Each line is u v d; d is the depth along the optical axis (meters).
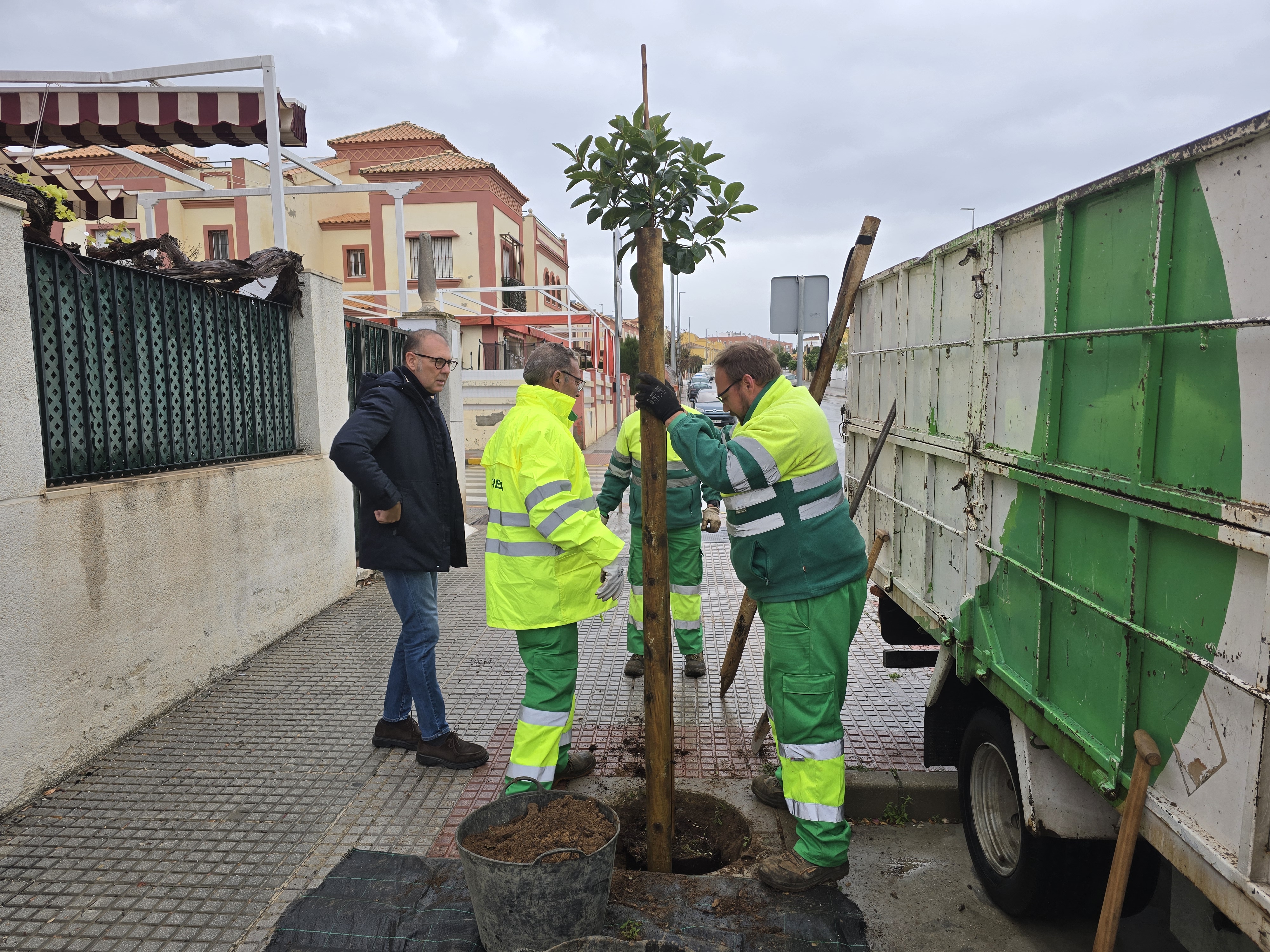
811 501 2.84
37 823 3.33
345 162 27.95
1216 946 2.04
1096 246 2.19
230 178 22.17
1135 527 1.96
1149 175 1.92
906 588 3.73
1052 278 2.39
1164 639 1.85
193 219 25.02
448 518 3.90
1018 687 2.57
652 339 2.90
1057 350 2.37
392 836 3.27
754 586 2.98
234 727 4.29
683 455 2.83
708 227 2.99
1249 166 1.60
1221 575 1.69
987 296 2.79
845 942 2.64
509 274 28.69
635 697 4.84
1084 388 2.24
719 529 5.11
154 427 4.62
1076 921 2.93
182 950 2.60
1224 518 1.64
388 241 26.64
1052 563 2.41
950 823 3.68
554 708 3.38
